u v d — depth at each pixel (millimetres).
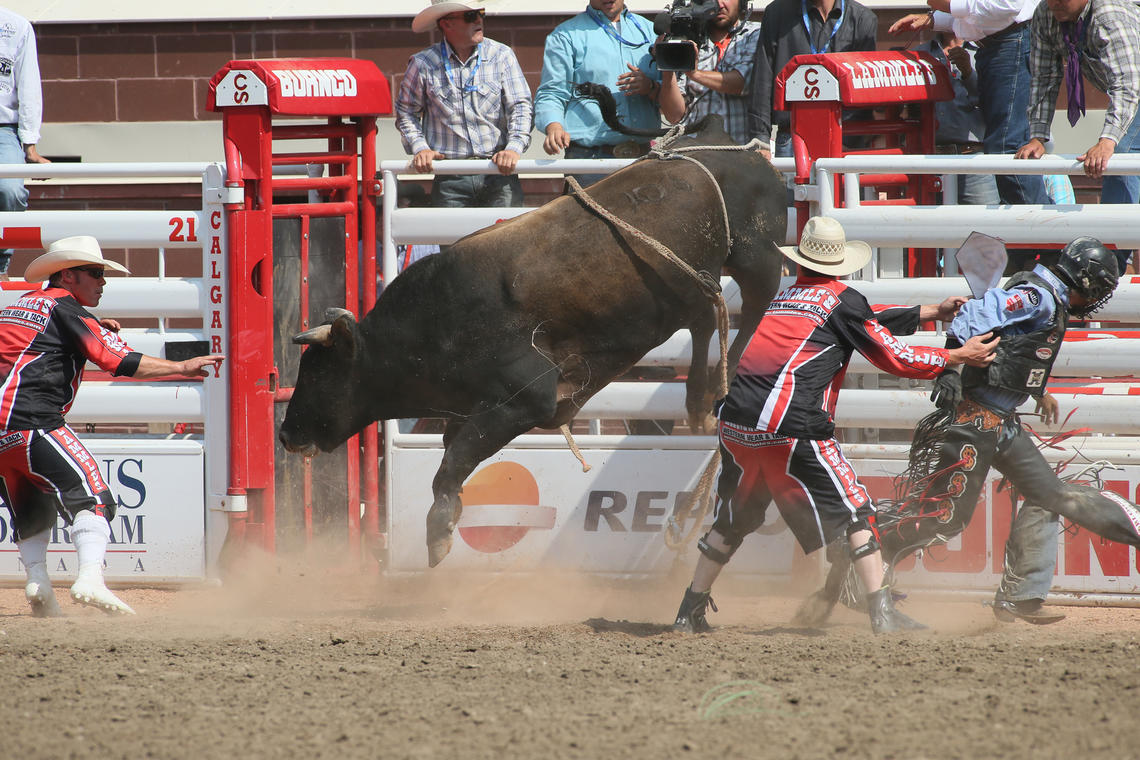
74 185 41281
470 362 23094
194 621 23484
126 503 27828
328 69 27453
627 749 14203
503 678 17719
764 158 25094
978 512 25844
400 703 16344
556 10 39875
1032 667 17797
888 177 30219
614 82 30984
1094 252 21531
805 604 23062
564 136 29578
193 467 27625
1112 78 26219
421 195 31719
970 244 22781
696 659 18781
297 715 15836
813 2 29672
